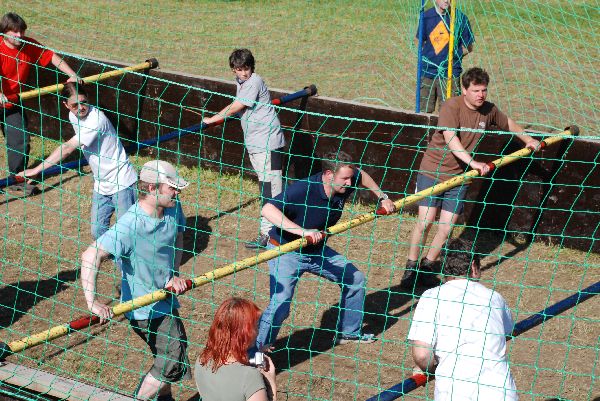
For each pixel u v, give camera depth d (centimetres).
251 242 976
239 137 1164
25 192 1105
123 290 662
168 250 657
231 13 2089
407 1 2141
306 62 1727
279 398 715
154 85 1213
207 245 1000
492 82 1620
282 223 707
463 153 856
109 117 1258
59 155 856
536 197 998
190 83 1190
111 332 813
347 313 781
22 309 845
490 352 548
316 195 723
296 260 740
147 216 638
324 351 791
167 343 648
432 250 907
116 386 723
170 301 648
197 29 1952
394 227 1039
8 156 1105
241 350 493
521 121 1402
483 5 2094
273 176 1010
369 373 754
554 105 1486
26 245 977
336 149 1117
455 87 1248
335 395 720
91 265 617
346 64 1708
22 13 1983
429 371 575
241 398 488
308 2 2192
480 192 1027
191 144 1204
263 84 988
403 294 896
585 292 627
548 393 721
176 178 634
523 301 879
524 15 2031
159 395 674
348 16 2052
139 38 1856
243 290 888
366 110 1089
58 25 1917
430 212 898
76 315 838
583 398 714
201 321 827
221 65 1698
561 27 1956
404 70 1670
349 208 1095
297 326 829
